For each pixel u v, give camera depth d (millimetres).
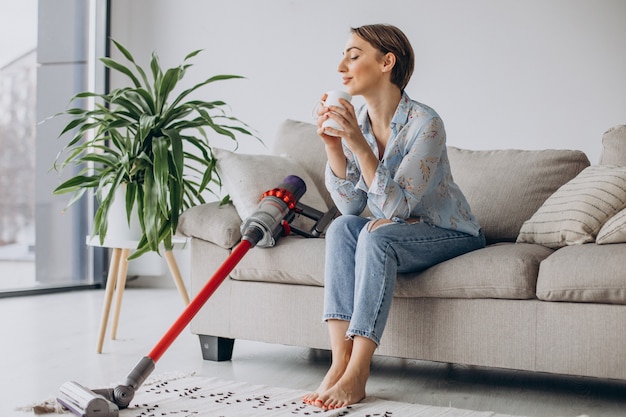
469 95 4613
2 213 4508
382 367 2830
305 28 4965
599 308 2184
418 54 4707
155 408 2100
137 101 3170
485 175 2998
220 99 5168
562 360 2232
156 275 5250
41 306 4242
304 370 2713
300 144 3219
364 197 2520
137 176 3111
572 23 4410
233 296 2791
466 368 2820
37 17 4707
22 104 4613
